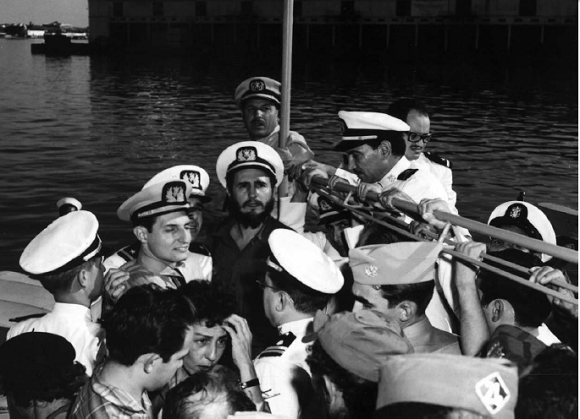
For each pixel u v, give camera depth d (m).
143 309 2.40
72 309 3.29
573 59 68.69
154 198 3.62
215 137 20.91
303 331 2.97
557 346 2.25
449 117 26.22
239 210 4.14
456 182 14.18
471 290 2.74
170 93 36.28
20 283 5.87
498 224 3.85
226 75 50.75
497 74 52.28
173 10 89.12
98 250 3.30
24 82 41.69
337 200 4.17
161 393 2.97
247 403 2.46
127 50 87.12
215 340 2.85
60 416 2.88
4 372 2.91
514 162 16.50
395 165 4.18
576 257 2.30
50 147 18.44
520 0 73.06
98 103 30.64
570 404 2.06
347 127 4.02
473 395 1.57
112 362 2.44
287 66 4.77
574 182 14.24
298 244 3.02
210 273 4.10
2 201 12.26
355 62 68.06
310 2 81.94
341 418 2.22
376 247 2.75
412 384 1.61
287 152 4.88
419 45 78.69
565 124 24.34
